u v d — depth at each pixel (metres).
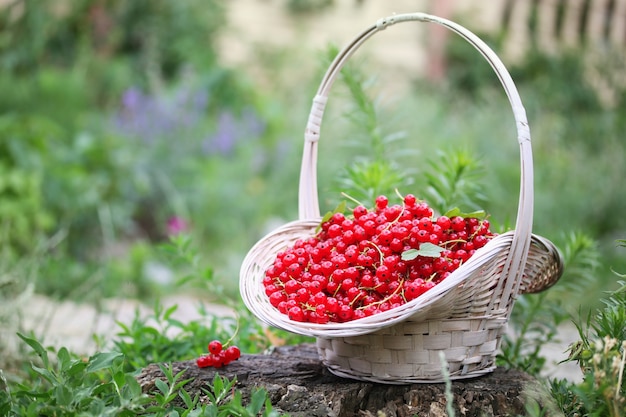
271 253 1.78
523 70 5.96
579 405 1.59
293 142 5.22
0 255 3.48
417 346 1.57
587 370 1.51
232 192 4.94
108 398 1.52
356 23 6.60
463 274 1.45
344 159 4.44
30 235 4.07
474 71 6.07
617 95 5.46
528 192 1.53
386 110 3.08
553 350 2.79
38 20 6.06
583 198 4.57
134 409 1.43
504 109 5.36
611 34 6.49
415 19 1.76
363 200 2.25
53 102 5.34
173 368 1.71
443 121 5.23
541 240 1.64
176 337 2.12
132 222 4.75
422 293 1.48
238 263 4.32
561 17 6.44
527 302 2.16
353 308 1.57
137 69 6.18
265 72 6.48
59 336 2.54
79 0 6.32
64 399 1.41
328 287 1.57
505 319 1.65
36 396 1.44
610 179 4.65
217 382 1.49
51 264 3.83
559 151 5.10
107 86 5.91
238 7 6.74
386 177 2.25
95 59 6.00
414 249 1.54
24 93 5.31
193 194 4.95
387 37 6.44
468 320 1.57
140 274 4.10
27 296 2.39
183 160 5.15
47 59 6.18
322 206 3.42
